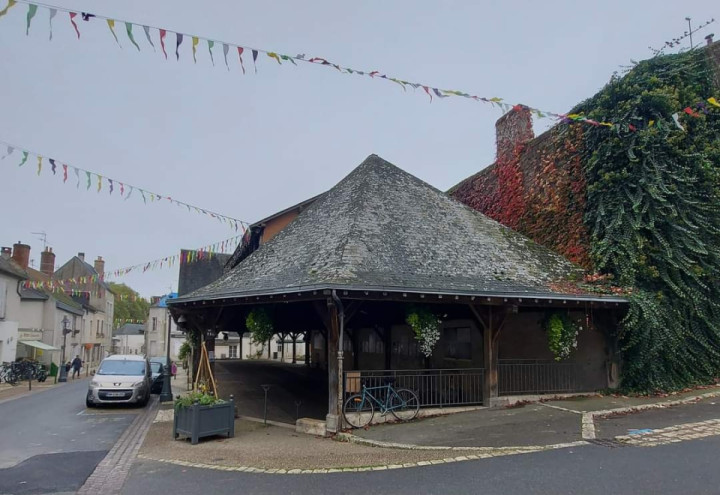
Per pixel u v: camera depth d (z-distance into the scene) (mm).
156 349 58312
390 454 7605
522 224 16422
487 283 10836
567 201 14508
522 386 11594
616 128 12750
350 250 10641
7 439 9852
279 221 21109
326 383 21062
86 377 33812
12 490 6293
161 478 6707
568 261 13773
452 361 14500
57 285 26297
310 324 17672
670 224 11930
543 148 15922
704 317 11867
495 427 8977
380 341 19406
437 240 12531
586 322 11922
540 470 6223
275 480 6422
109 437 10016
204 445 8797
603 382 12109
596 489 5438
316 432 9641
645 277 11984
